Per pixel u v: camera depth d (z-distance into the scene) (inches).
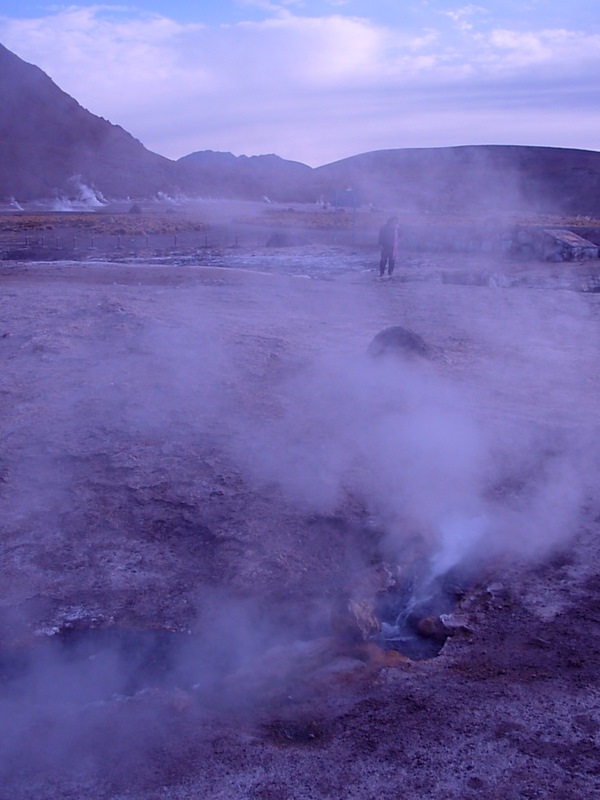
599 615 182.1
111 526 227.9
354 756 136.5
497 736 140.0
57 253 1129.4
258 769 134.1
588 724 142.8
